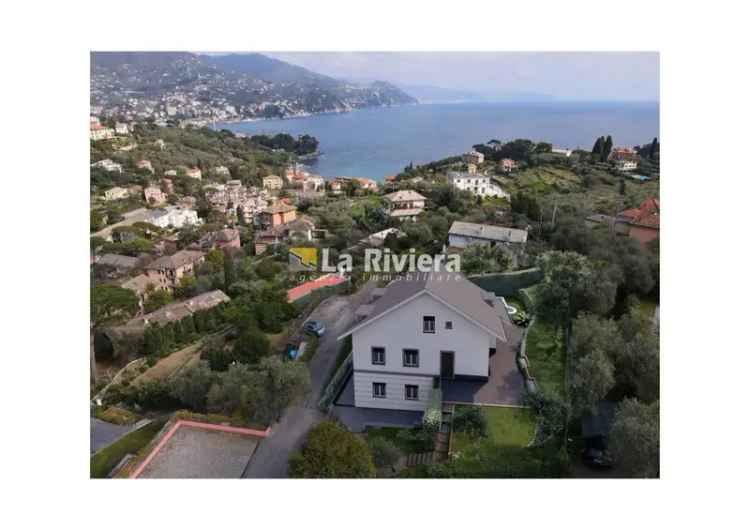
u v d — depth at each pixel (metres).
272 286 50.44
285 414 24.91
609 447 19.69
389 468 20.11
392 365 24.52
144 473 20.70
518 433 21.48
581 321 25.78
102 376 37.16
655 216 44.84
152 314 47.00
